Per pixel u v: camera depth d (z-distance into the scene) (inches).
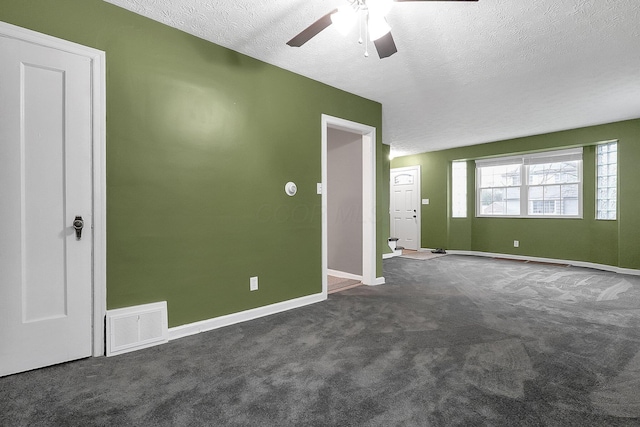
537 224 246.5
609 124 203.9
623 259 199.3
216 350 90.0
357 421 59.6
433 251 296.7
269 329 106.0
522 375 76.0
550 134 228.1
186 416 61.0
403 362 82.7
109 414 61.4
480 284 169.9
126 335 88.2
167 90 97.6
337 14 70.7
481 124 207.8
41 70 78.4
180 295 100.3
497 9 88.0
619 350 89.3
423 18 92.3
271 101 123.0
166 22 96.0
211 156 107.0
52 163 79.8
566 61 119.6
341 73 131.5
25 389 69.6
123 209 89.8
